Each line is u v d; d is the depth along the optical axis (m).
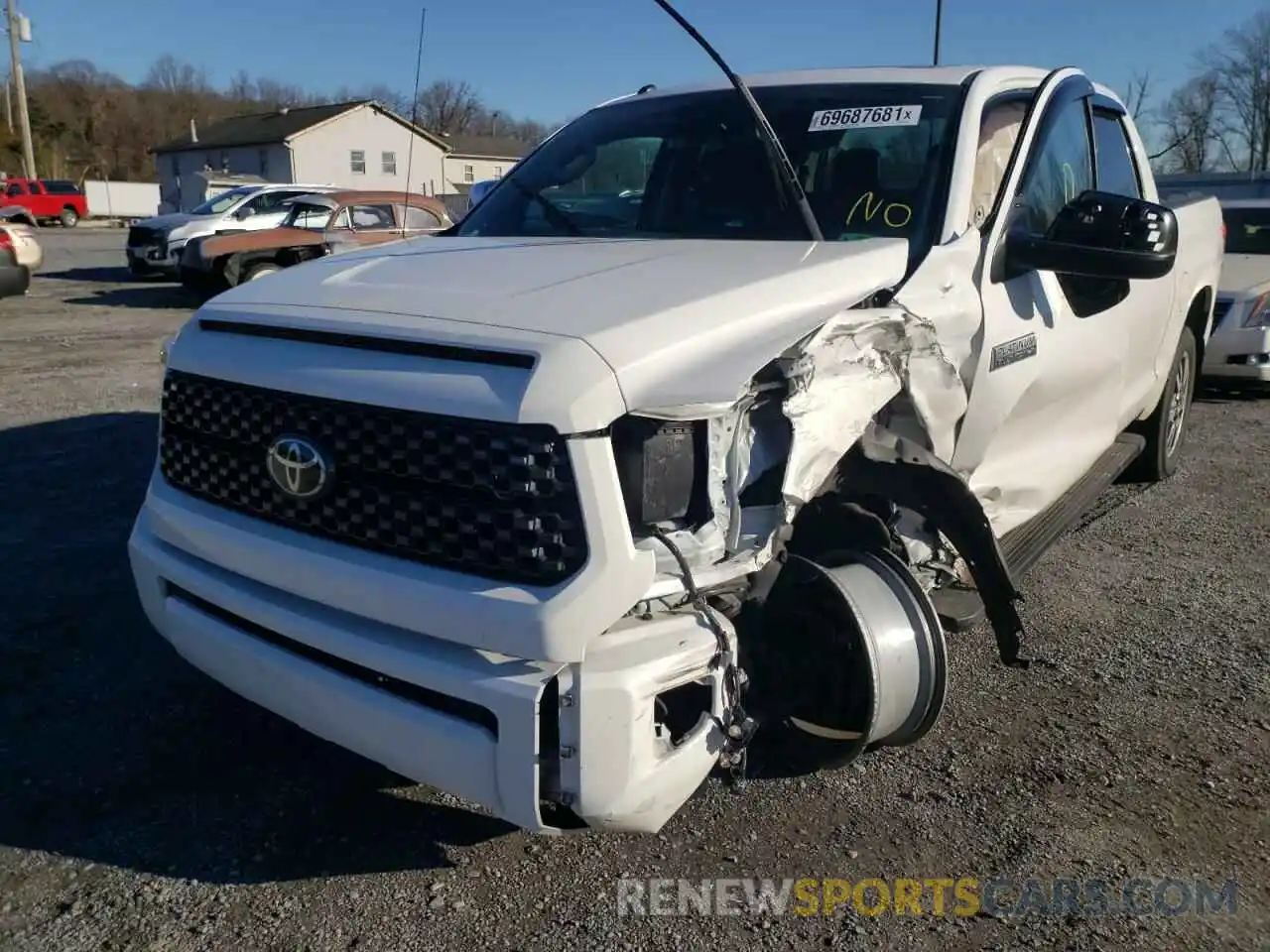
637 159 4.00
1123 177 4.95
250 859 2.91
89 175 83.69
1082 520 5.82
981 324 3.29
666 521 2.41
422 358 2.42
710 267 2.87
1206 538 5.52
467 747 2.34
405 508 2.41
